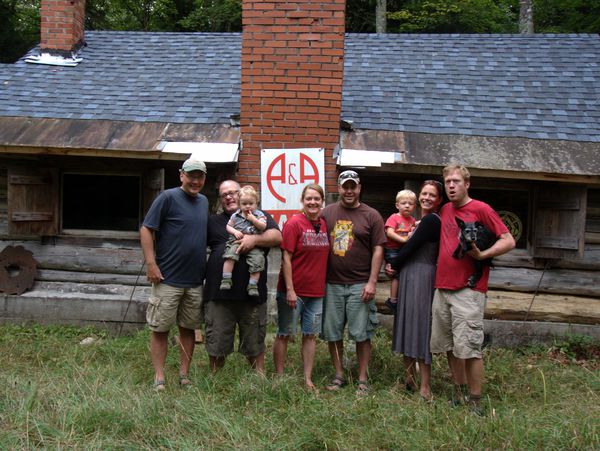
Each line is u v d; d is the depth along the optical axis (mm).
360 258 4910
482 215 4461
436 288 4613
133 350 5934
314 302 4910
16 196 6789
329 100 6742
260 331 4941
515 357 6277
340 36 6734
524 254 6977
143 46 9453
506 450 3717
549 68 8508
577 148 6711
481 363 4422
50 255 7211
